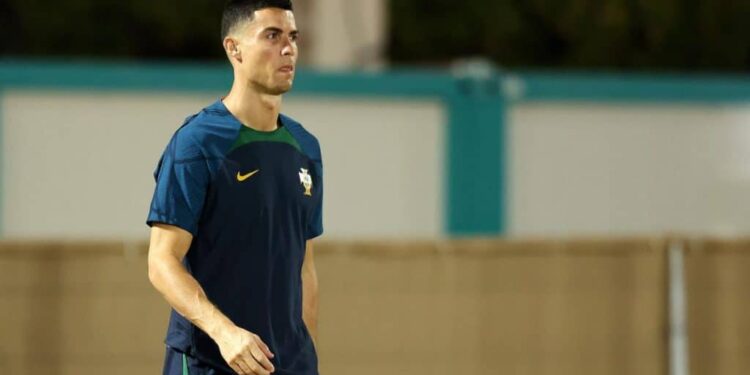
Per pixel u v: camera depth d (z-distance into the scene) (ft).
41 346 82.38
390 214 121.60
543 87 123.34
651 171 126.21
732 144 127.75
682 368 86.79
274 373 51.19
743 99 127.34
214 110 50.78
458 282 85.30
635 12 233.96
